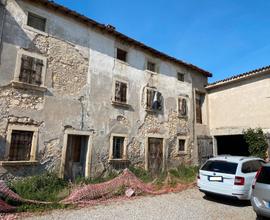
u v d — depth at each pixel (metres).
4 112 7.48
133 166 11.12
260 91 12.84
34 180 7.55
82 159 9.65
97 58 10.38
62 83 9.05
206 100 15.77
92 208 6.48
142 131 11.77
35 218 5.53
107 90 10.54
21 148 7.81
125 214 5.98
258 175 5.62
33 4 8.62
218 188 7.15
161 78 13.19
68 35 9.52
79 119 9.40
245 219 5.72
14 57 7.88
